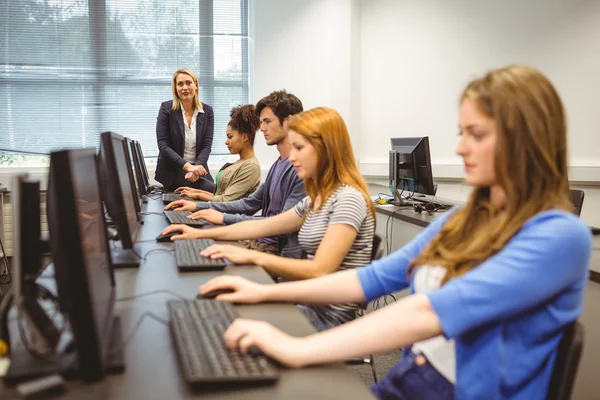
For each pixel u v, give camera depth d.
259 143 5.08
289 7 4.92
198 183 4.15
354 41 4.80
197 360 0.88
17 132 4.91
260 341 0.92
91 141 5.02
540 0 4.46
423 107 4.80
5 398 0.80
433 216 3.09
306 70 4.95
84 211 0.93
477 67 4.66
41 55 4.88
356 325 0.93
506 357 0.91
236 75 5.21
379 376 2.51
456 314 0.88
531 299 0.87
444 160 4.79
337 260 1.61
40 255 1.11
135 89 5.05
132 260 1.64
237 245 1.98
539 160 0.91
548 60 4.50
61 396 0.79
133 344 1.00
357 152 4.94
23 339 0.94
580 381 1.94
